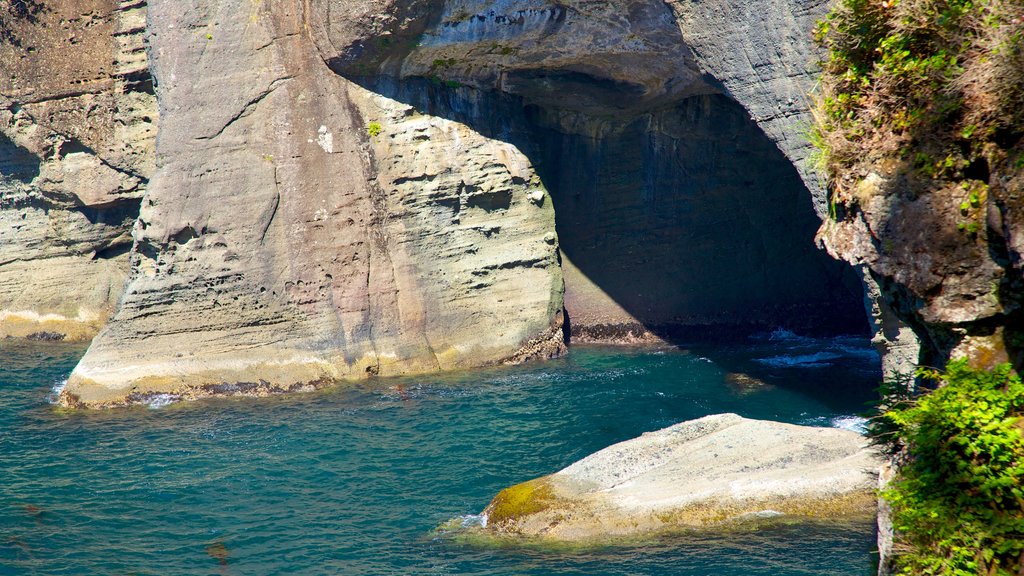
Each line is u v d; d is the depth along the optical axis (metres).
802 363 33.91
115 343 32.62
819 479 18.78
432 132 35.22
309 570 18.33
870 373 31.95
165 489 23.19
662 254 39.97
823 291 39.34
